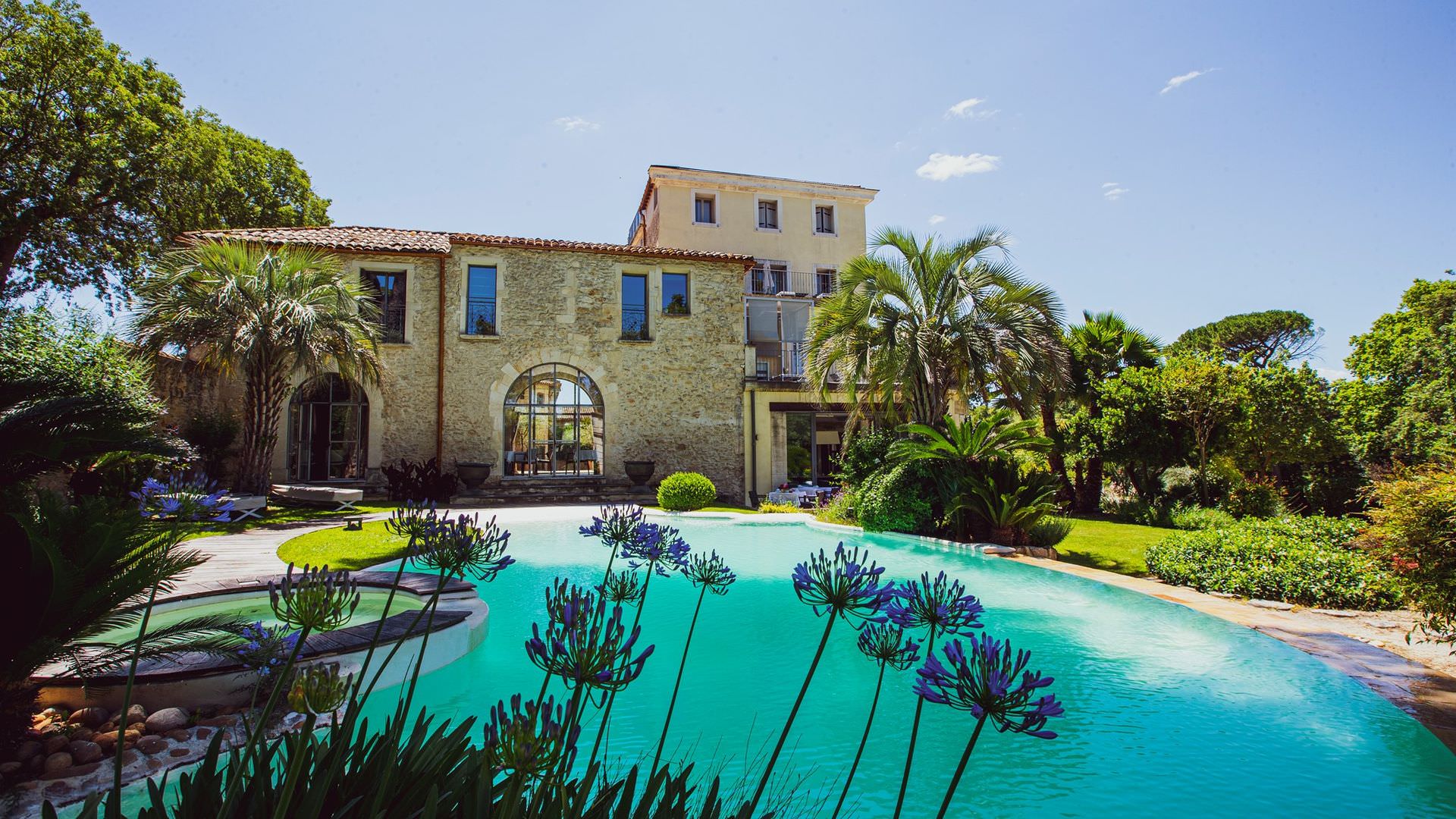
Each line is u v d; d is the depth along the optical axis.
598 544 10.52
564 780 1.23
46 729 3.38
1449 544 4.66
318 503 14.16
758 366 23.00
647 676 4.86
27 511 3.23
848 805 3.12
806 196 26.53
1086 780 3.32
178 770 3.06
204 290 12.23
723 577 2.13
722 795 3.14
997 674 1.08
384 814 1.22
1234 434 16.31
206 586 6.04
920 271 12.91
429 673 4.61
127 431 3.93
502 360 18.09
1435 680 4.51
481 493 16.91
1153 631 5.77
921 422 12.60
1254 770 3.38
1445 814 2.98
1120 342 19.17
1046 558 9.38
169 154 17.56
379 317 16.88
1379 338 22.75
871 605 1.34
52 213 17.05
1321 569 6.89
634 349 19.08
